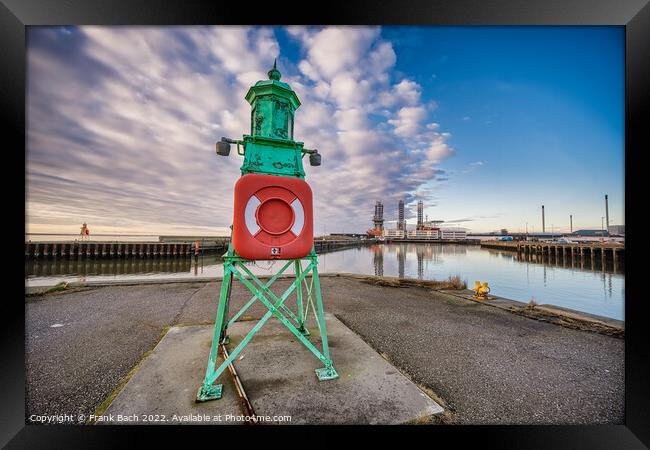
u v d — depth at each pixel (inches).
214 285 362.0
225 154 133.9
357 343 162.2
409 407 103.3
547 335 185.6
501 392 118.6
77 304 261.3
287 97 146.0
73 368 136.4
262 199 113.2
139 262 1248.2
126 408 101.2
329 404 103.8
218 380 119.7
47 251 1224.8
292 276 442.9
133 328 194.1
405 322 212.1
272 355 143.8
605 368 140.3
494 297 292.7
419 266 1190.9
